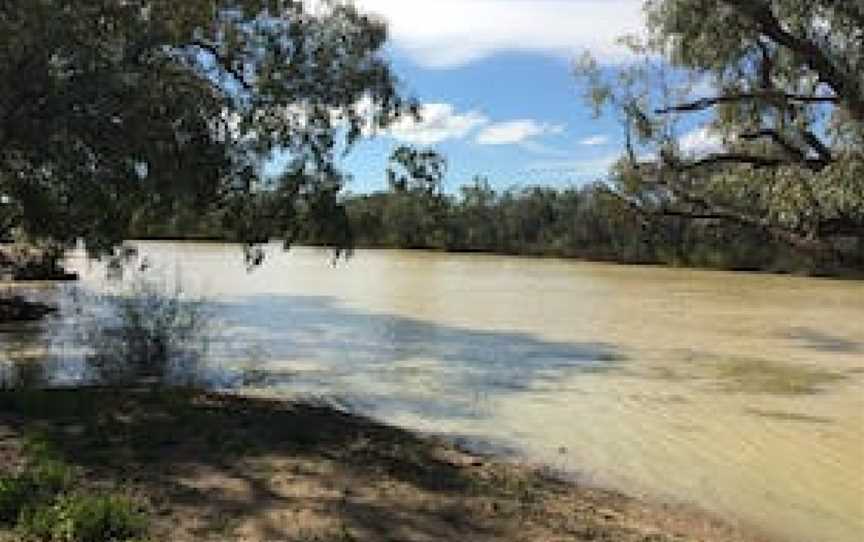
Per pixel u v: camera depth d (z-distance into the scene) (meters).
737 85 17.62
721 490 15.98
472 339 35.12
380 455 14.29
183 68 19.95
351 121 24.42
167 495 11.43
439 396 23.55
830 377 29.23
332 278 63.53
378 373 26.52
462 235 110.81
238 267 67.88
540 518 12.07
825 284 72.25
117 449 13.28
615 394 25.08
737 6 15.03
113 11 17.48
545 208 110.88
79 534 9.50
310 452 14.01
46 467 11.49
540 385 25.89
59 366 23.72
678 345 36.16
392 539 10.66
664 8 17.47
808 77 16.88
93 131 17.20
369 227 32.59
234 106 22.52
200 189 19.47
